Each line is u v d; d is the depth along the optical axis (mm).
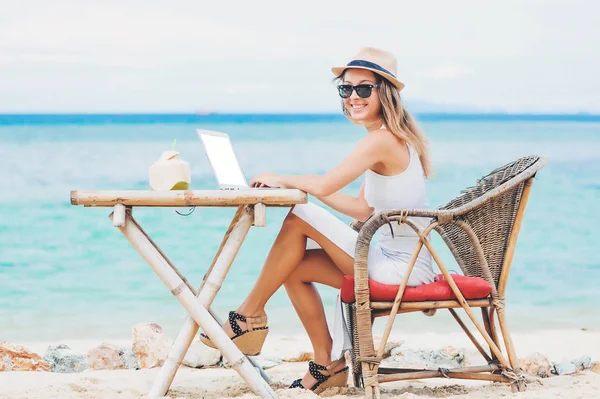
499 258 3555
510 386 3557
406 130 3605
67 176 21578
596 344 5828
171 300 7961
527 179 3506
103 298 8023
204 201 3236
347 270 3557
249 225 3336
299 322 6711
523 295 8000
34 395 3596
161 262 3303
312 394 3492
